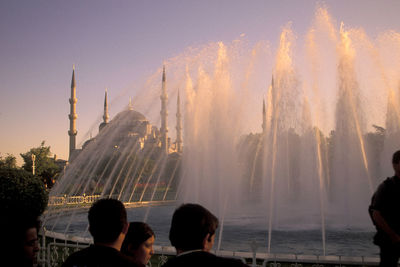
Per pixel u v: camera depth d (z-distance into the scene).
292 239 15.55
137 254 4.41
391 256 5.18
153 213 36.41
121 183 75.25
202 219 3.05
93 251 3.44
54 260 9.73
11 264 3.11
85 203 41.12
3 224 3.13
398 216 5.12
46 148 83.81
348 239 15.34
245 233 17.47
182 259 2.94
